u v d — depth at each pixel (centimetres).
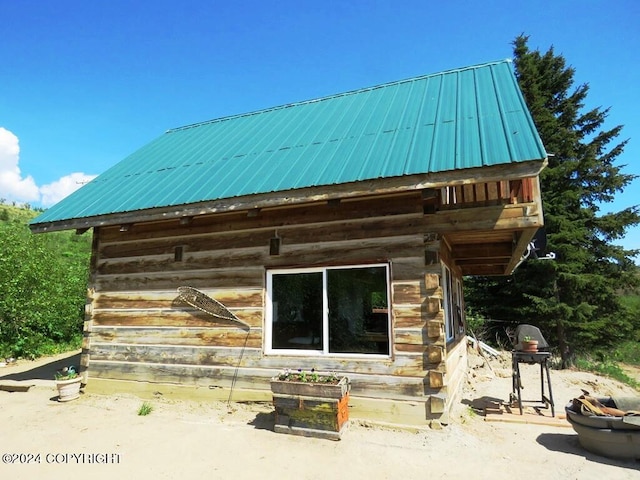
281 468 441
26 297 1277
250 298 661
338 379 540
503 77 780
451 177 486
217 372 664
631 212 1627
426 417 536
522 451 494
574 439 538
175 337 705
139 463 461
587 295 1603
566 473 435
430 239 569
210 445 505
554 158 1698
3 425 602
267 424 571
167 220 739
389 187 513
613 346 1612
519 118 578
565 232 1538
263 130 896
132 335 738
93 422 605
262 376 634
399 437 516
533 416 634
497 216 550
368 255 596
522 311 1622
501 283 1747
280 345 638
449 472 433
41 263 1343
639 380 1435
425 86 863
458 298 998
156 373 709
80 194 831
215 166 759
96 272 788
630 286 1645
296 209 655
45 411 666
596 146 1703
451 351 700
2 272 1232
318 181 552
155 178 793
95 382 752
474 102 691
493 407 691
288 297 645
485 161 472
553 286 1600
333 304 613
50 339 1348
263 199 582
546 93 1795
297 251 641
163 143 1030
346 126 757
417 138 605
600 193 1702
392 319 570
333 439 511
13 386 820
